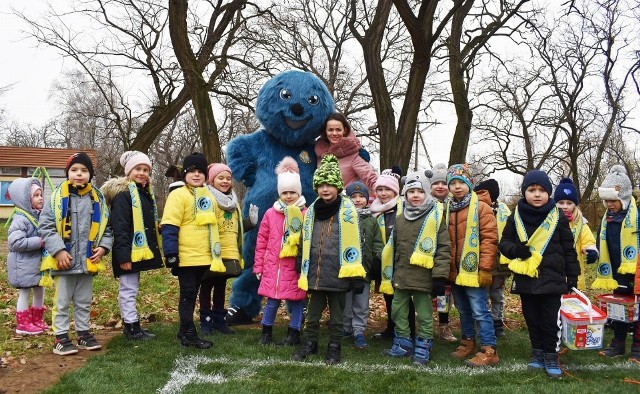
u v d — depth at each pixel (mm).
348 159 6375
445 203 5277
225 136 30656
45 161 32719
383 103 11656
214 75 14078
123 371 4348
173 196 5113
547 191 4750
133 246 5113
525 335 6242
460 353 5180
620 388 4227
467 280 4965
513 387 4215
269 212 5492
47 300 7535
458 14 14859
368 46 11781
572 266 4688
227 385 4129
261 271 5441
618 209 5562
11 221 5586
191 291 5137
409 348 5145
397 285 5012
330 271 4824
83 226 4855
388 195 5801
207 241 5125
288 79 6344
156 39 16250
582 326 4664
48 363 4570
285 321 6727
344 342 5605
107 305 7355
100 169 35188
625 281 5422
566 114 24906
